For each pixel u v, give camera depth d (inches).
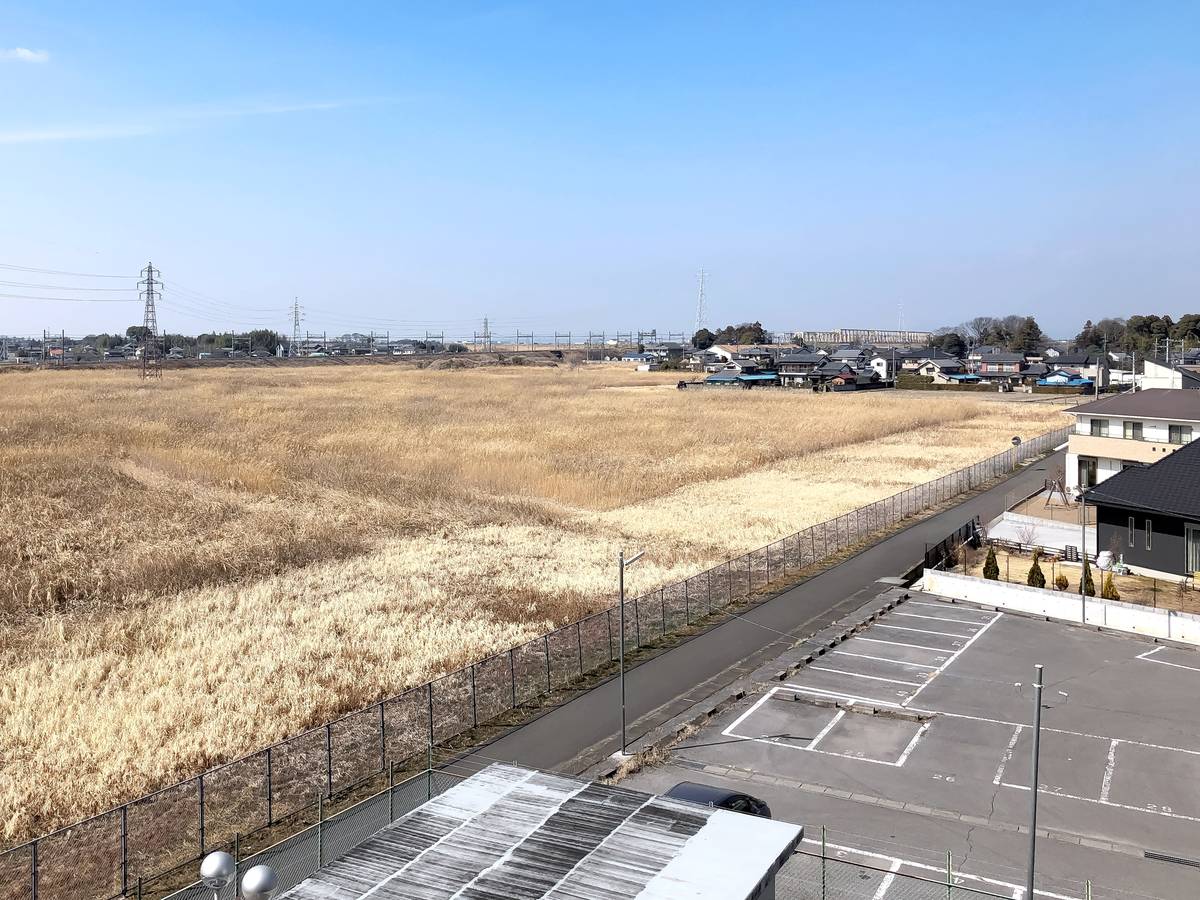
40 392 4886.8
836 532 1977.1
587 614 1449.3
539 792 641.6
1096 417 2242.9
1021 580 1628.9
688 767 960.9
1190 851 792.9
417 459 2839.6
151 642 1282.0
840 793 904.3
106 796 861.8
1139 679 1180.5
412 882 535.8
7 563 1644.9
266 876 504.1
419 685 1146.7
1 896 712.4
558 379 7288.4
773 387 6776.6
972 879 753.0
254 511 2135.8
